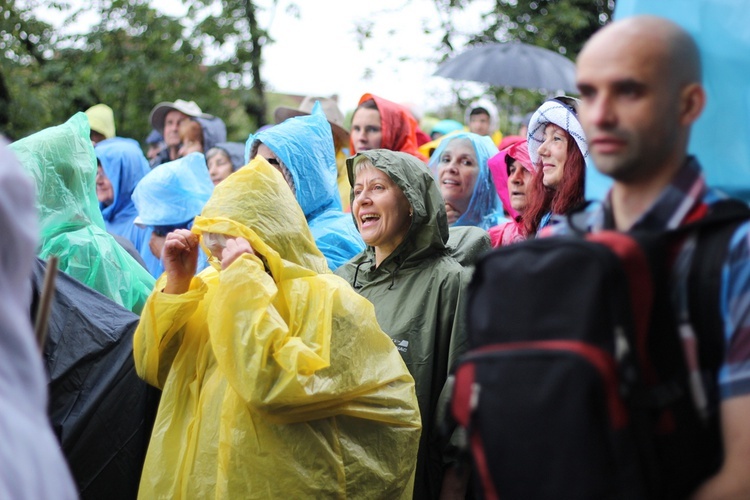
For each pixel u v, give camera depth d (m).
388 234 3.93
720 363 1.83
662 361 1.84
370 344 3.28
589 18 11.65
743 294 1.81
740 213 1.87
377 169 3.95
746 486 1.79
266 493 3.07
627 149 1.95
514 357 1.87
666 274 1.86
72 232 4.42
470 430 1.94
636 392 1.79
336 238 4.71
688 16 2.16
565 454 1.81
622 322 1.81
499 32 11.86
